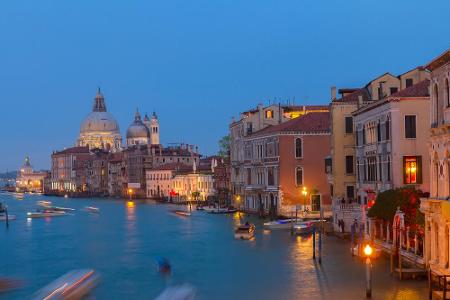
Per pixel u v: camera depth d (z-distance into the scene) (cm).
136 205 16925
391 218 5162
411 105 5612
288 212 9331
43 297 3812
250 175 10931
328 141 9438
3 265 5853
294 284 4500
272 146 9731
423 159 5609
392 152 5634
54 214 12938
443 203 3819
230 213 11550
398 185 5609
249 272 5031
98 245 7306
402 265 4747
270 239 7050
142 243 7350
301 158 9412
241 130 11631
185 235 8062
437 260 4116
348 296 4050
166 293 3700
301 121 9594
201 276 4966
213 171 16175
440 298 3597
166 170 19638
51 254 6600
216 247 6638
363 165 6644
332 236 6950
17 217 12756
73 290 3981
